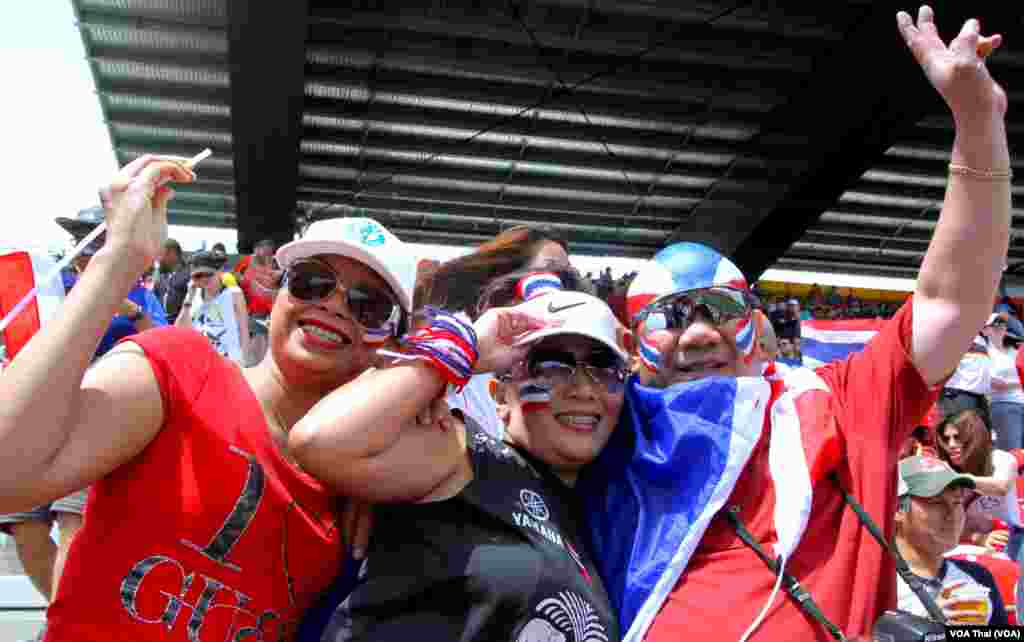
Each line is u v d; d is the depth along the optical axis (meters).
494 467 2.27
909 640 2.07
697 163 16.22
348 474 1.99
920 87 12.88
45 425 1.68
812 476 2.33
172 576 1.88
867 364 2.50
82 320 1.74
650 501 2.45
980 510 4.82
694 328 2.62
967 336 2.33
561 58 13.47
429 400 2.04
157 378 1.90
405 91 13.96
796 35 13.07
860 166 14.79
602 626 2.14
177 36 12.35
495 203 17.02
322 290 2.18
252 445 1.98
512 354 2.42
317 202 16.67
